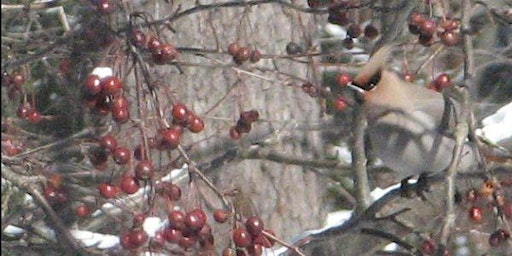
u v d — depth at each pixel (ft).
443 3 35.96
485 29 51.96
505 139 40.32
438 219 39.88
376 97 35.99
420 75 49.16
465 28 31.42
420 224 39.81
